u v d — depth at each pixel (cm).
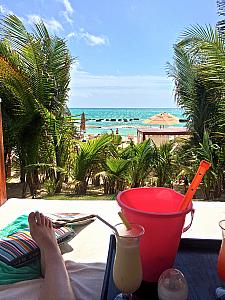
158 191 117
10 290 123
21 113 484
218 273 101
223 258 98
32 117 488
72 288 121
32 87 496
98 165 495
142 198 117
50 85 498
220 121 477
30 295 120
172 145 542
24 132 499
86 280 128
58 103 525
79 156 478
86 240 161
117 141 561
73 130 522
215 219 193
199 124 540
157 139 732
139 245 93
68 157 511
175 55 579
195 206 218
